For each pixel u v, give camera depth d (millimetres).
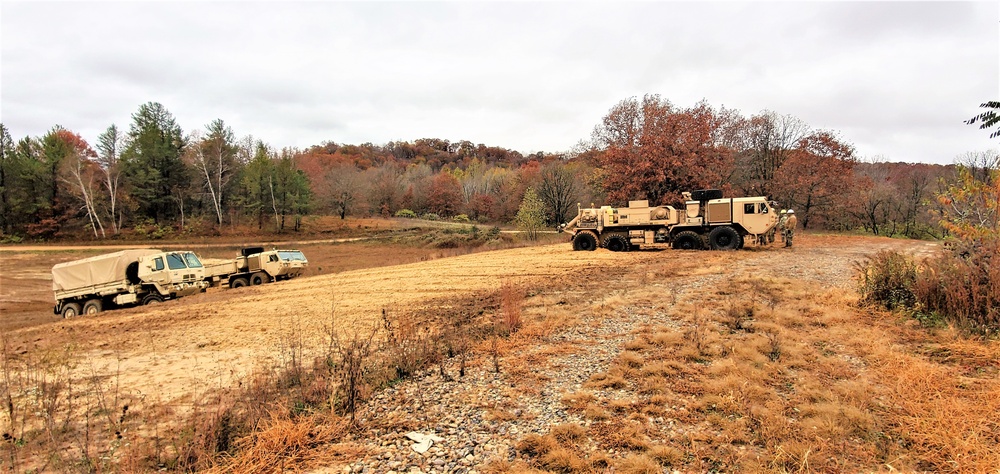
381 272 20219
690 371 5461
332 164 88812
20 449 4582
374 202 73562
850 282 10453
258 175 54531
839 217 39312
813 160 35656
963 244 7332
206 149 57719
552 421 4465
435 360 6586
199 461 3916
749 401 4574
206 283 19734
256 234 51094
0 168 48219
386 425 4547
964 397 4328
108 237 47344
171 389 6641
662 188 30781
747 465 3496
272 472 3789
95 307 17484
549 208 50688
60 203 49219
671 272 13688
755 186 37594
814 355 5707
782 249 20125
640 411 4551
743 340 6496
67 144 56125
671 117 31062
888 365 5168
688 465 3576
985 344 5504
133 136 55875
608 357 6238
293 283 19156
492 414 4668
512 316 8344
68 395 6039
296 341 8953
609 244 22109
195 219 53188
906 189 47500
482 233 39812
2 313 19172
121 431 4961
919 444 3643
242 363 7855
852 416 4082
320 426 4496
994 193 7141
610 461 3674
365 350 6461
